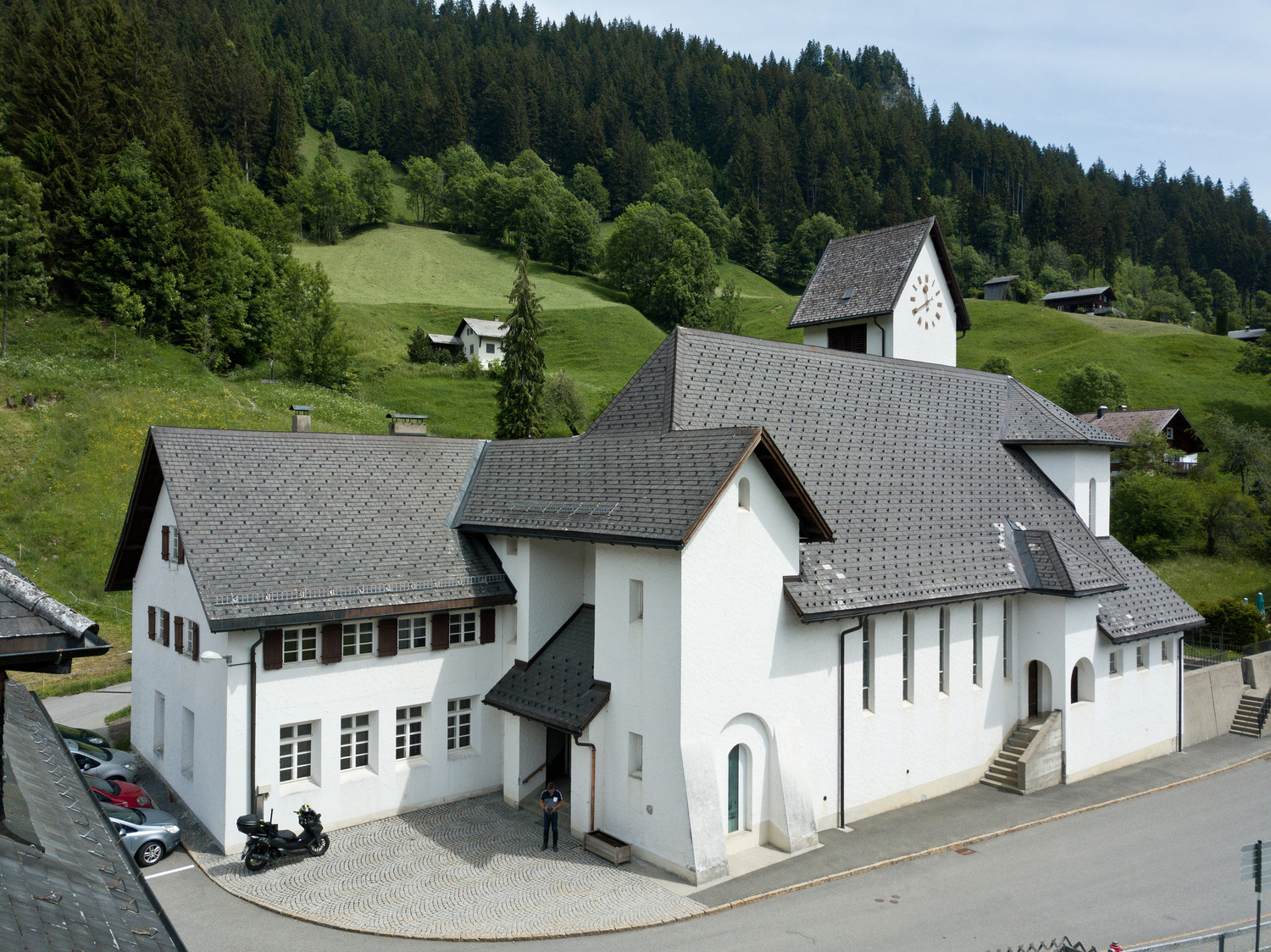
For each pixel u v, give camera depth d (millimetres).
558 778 26000
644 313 137125
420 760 24578
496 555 26578
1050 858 22250
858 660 24250
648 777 20938
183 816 23859
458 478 28922
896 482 28312
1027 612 28703
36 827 10180
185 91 144000
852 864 21375
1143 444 62094
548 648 25391
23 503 47062
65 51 75062
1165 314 167125
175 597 24844
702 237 143000
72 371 59344
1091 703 28938
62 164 72312
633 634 21391
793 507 22328
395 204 177000
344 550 24234
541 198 161250
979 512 29469
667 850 20484
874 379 31484
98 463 51344
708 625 20562
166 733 25844
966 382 34562
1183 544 56688
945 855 22250
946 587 25781
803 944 17578
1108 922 18922
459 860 21141
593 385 93688
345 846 21891
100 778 23719
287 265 92188
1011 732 28531
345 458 27422
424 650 24344
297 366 78000
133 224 70750
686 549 20078
